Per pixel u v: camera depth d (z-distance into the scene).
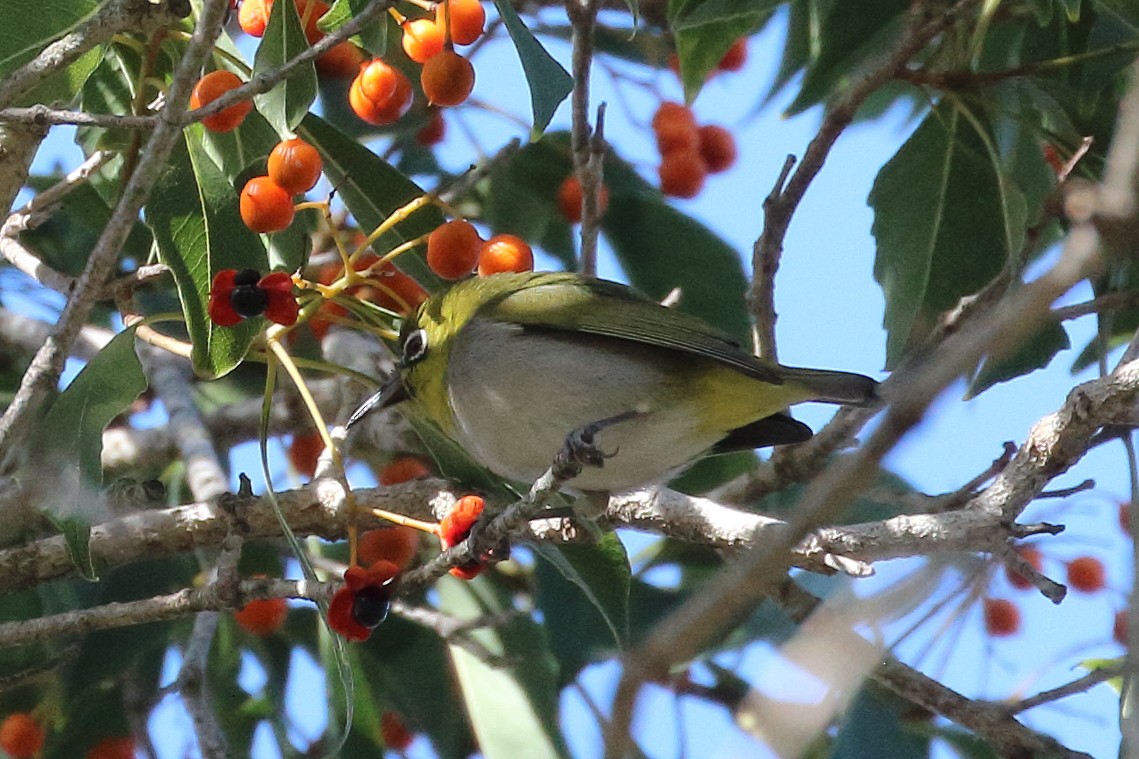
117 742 11.80
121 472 11.90
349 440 12.20
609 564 9.82
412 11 10.02
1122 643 10.84
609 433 9.79
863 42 11.45
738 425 10.01
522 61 8.12
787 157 9.99
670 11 11.16
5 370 12.98
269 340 8.81
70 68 8.85
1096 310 9.16
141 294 12.57
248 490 9.80
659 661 3.62
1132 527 5.51
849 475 3.37
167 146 7.39
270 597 8.27
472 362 9.96
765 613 10.23
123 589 11.48
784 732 4.09
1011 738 9.02
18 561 9.81
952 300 10.98
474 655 10.09
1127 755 5.75
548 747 10.79
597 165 10.45
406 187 10.05
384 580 7.92
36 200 10.16
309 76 8.41
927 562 4.79
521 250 9.36
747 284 11.81
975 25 11.04
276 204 8.53
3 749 11.17
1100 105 10.88
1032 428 8.28
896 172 11.08
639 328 9.88
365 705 11.83
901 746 9.54
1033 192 10.37
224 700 12.63
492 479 10.44
